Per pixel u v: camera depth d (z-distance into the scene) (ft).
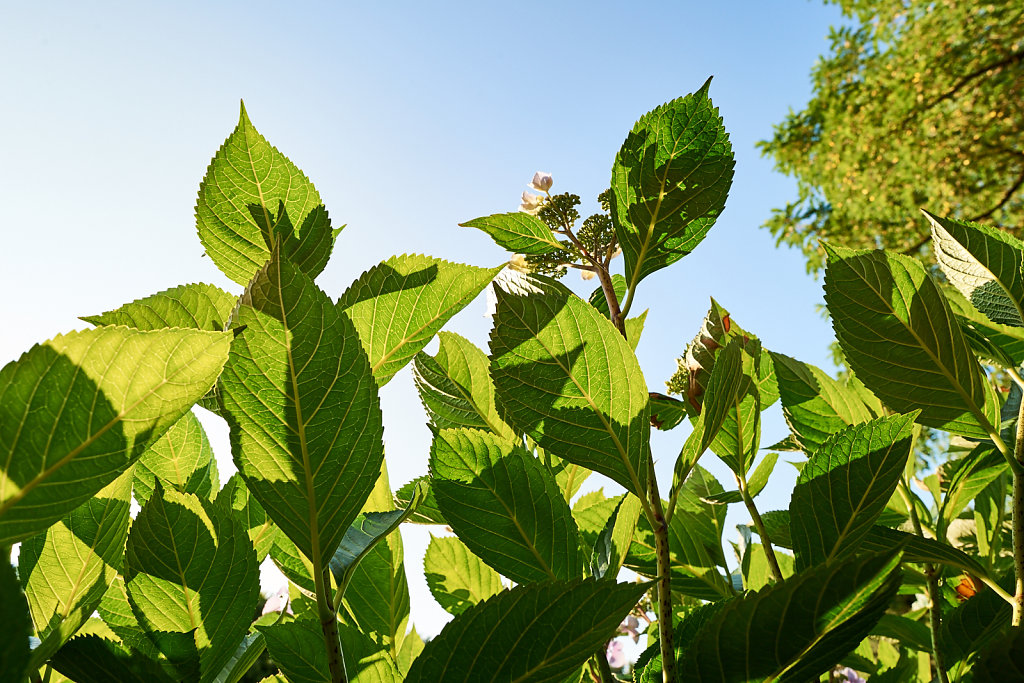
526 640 2.41
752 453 4.47
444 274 3.18
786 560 5.91
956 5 46.29
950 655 3.88
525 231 3.92
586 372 3.08
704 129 3.61
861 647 5.36
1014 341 4.66
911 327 3.48
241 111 3.01
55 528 2.69
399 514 2.92
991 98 45.65
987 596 3.77
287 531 2.33
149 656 2.74
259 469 2.26
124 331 1.80
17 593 1.40
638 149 3.66
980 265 3.76
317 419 2.24
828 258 3.59
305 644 3.00
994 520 4.78
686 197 3.62
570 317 3.09
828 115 53.42
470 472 3.42
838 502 3.38
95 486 1.94
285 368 2.17
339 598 2.42
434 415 4.25
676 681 2.85
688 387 4.61
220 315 2.89
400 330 3.18
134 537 2.71
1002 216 46.11
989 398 3.49
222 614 2.79
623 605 2.38
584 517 4.68
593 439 3.09
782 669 2.37
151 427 1.92
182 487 3.69
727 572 5.24
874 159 49.75
